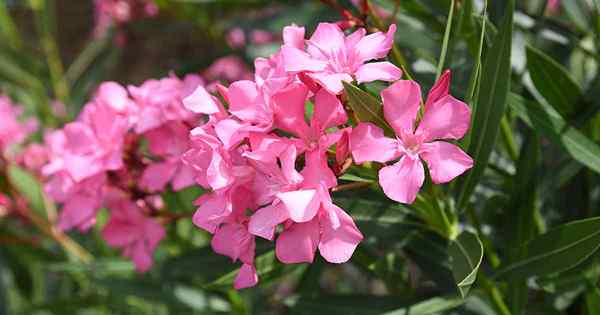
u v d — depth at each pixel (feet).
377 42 1.26
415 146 1.20
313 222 1.20
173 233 2.11
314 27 1.79
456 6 1.57
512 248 1.52
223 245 1.28
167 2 2.55
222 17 2.65
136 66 4.41
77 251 2.35
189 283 2.11
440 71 1.28
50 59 3.02
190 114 1.59
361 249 1.63
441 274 1.58
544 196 1.64
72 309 2.39
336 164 1.23
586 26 1.79
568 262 1.38
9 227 2.51
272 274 1.58
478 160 1.39
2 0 2.83
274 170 1.21
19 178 2.25
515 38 1.76
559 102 1.56
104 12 3.14
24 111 2.90
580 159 1.45
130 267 2.12
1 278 2.71
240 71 3.00
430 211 1.40
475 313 1.65
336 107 1.20
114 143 1.65
